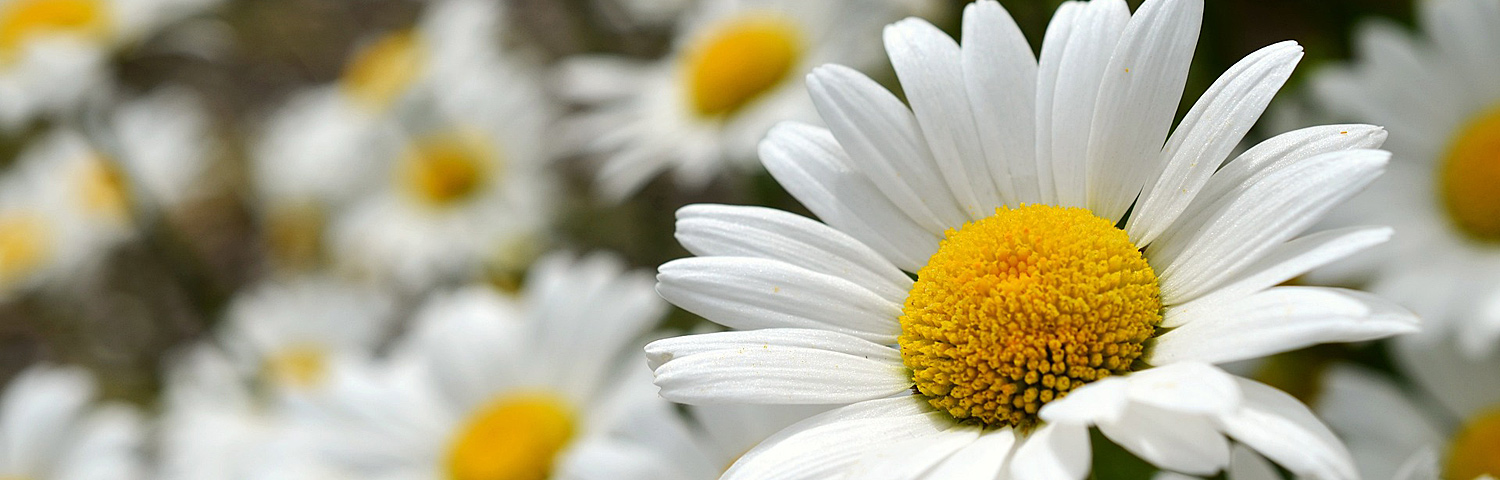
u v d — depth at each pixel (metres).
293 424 0.37
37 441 0.42
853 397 0.25
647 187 0.49
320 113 0.62
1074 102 0.25
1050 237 0.25
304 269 0.60
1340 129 0.24
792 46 0.39
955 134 0.26
